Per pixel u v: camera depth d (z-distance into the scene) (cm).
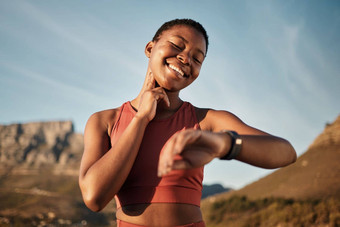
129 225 140
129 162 126
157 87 153
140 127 132
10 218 9575
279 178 6206
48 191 14225
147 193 139
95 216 11012
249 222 3375
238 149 106
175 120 154
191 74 155
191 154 91
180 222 136
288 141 128
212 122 153
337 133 7138
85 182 125
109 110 170
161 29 168
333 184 4962
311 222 2739
